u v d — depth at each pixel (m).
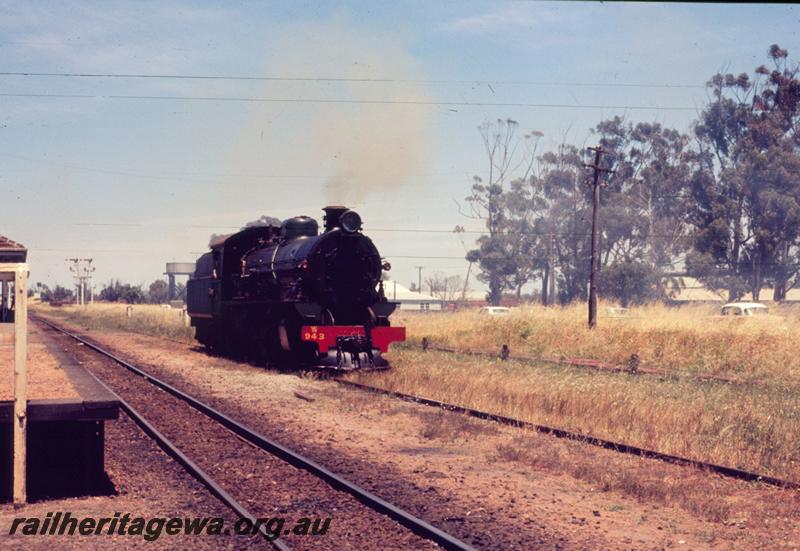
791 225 60.28
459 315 39.22
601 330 27.83
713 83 66.38
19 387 8.15
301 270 21.05
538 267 75.38
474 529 7.42
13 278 8.27
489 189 75.50
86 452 9.06
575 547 6.98
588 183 33.81
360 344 19.95
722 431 11.78
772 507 8.37
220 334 28.30
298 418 13.80
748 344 22.91
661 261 67.00
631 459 10.65
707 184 64.94
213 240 28.92
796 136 63.91
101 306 94.19
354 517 7.75
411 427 12.99
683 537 7.39
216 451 11.00
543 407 14.31
